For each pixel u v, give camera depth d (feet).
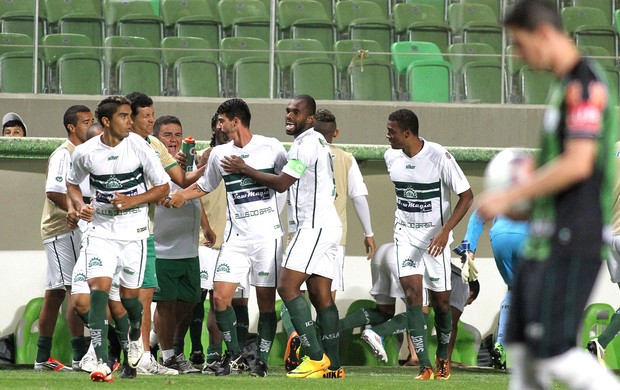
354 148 107.55
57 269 92.02
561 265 35.96
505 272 94.02
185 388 69.00
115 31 129.90
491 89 132.98
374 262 101.81
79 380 74.84
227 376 84.99
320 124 96.53
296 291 82.48
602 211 36.24
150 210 92.02
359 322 100.53
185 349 104.63
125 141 73.31
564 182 34.53
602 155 35.99
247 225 83.71
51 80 125.18
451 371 98.94
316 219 82.28
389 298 101.19
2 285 102.94
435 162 86.79
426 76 132.77
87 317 78.64
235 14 134.41
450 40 136.05
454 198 111.86
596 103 35.17
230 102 83.71
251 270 84.94
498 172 39.60
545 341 35.88
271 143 84.53
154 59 127.85
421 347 86.63
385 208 109.81
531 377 37.50
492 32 135.54
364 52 131.75
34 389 65.72
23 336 100.48
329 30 136.26
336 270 97.09
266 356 85.61
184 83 127.75
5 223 103.30
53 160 89.30
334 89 130.72
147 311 89.20
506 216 38.88
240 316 92.02
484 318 110.52
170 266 91.15
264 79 129.29
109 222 73.77
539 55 36.52
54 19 126.93
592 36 146.10
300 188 82.38
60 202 88.74
